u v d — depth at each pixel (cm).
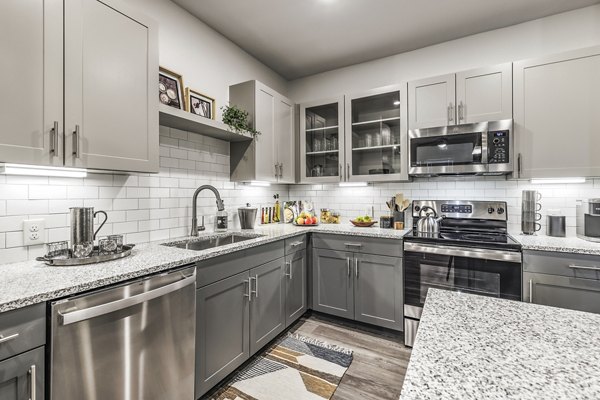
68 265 129
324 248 267
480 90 229
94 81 137
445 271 216
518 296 194
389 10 229
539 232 239
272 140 277
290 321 244
